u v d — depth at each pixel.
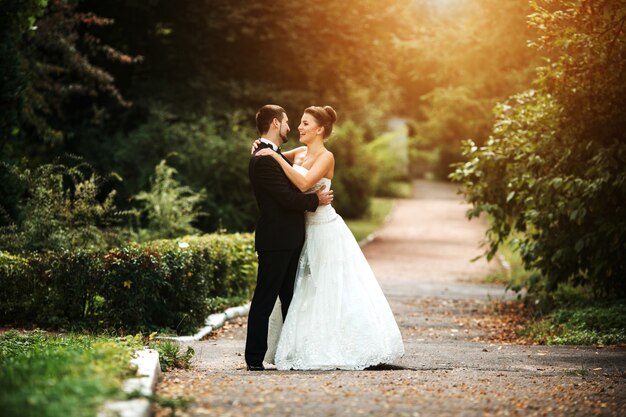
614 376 6.75
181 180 20.19
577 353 8.60
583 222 11.90
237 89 23.86
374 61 25.81
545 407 5.23
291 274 7.75
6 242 11.58
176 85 23.98
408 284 17.69
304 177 7.60
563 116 11.80
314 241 7.75
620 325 10.35
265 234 7.57
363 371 7.12
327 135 7.90
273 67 25.02
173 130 20.88
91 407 4.06
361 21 24.73
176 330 10.12
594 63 10.83
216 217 20.44
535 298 13.01
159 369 6.11
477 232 32.88
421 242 29.25
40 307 9.87
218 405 4.97
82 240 12.45
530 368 7.47
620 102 11.23
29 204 12.48
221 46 24.30
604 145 11.70
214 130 21.67
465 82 23.39
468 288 16.98
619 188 11.02
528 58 19.98
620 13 10.35
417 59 23.25
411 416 4.86
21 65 14.67
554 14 10.74
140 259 9.77
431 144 64.38
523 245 12.79
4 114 13.53
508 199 12.62
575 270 12.32
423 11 25.09
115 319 9.71
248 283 14.12
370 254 25.22
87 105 23.12
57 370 4.73
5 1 13.20
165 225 16.38
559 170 12.06
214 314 11.65
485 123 23.30
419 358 8.21
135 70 24.30
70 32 18.52
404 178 59.03
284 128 7.87
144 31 23.78
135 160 20.47
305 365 7.50
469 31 21.48
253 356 7.46
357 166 39.19
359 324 7.57
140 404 4.36
